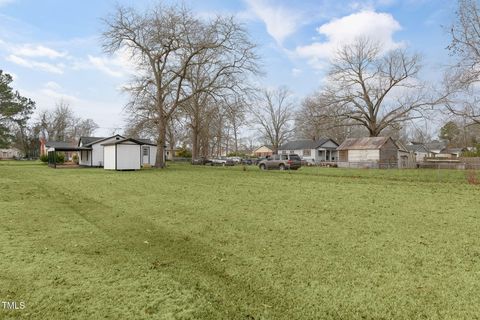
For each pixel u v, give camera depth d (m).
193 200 9.52
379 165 34.12
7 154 80.12
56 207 8.43
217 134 52.84
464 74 22.73
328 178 17.36
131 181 15.48
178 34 27.09
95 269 4.10
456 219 6.97
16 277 3.80
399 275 3.94
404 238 5.52
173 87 29.38
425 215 7.37
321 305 3.23
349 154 42.47
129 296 3.37
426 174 20.59
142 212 7.76
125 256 4.63
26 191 11.52
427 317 2.99
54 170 25.34
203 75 30.95
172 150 56.97
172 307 3.16
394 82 41.16
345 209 8.09
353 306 3.21
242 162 47.28
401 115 39.81
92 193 11.06
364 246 5.08
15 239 5.39
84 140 36.53
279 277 3.89
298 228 6.20
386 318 3.00
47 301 3.23
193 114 39.62
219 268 4.18
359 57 41.66
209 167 31.97
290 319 2.99
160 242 5.32
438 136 70.50
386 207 8.36
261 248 4.99
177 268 4.18
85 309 3.09
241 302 3.29
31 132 74.69
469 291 3.50
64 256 4.58
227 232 5.92
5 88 52.34
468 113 24.41
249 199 9.71
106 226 6.40
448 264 4.29
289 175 19.80
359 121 44.28
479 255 4.64
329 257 4.58
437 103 31.02
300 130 65.94
